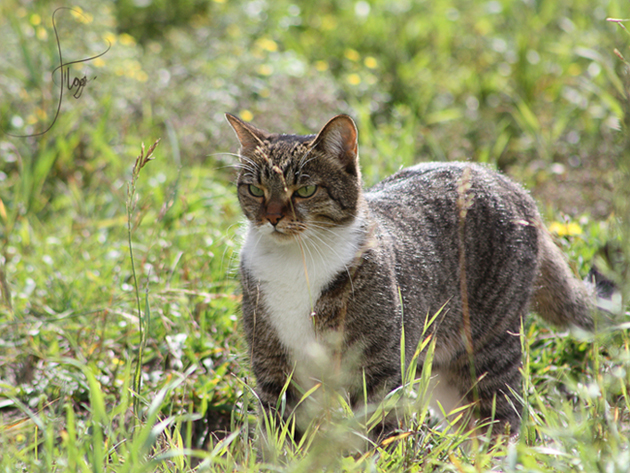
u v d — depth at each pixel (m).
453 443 5.32
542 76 13.59
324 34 15.29
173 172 10.27
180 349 7.29
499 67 14.15
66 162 11.06
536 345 7.84
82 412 6.99
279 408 5.97
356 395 5.88
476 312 6.69
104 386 7.01
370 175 10.12
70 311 7.90
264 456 5.45
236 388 6.88
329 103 12.27
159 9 17.03
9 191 10.64
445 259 6.47
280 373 6.09
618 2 13.34
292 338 5.94
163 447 5.70
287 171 6.02
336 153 6.11
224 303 7.99
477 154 12.02
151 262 8.74
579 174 10.45
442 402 7.09
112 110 11.84
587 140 11.59
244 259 6.28
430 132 12.38
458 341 6.73
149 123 11.65
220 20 15.85
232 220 9.72
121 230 9.53
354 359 5.76
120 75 12.66
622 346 5.69
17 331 7.58
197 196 9.93
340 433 4.88
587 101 12.34
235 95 12.70
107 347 7.55
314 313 5.70
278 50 15.18
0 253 8.72
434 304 6.39
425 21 15.11
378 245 5.94
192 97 12.41
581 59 13.95
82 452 4.77
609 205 9.58
